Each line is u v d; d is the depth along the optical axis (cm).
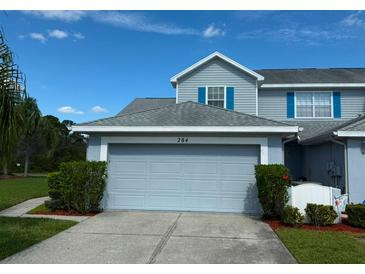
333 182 1240
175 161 1134
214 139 1109
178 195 1122
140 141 1134
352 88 1769
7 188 1822
